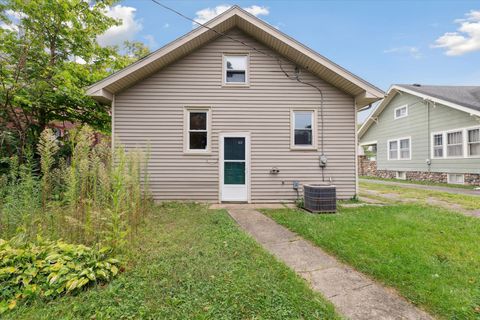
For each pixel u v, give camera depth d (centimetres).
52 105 730
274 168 698
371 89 645
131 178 378
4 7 655
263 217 532
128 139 673
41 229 302
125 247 306
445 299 220
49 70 696
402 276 260
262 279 245
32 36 680
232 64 710
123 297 214
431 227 421
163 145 681
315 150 704
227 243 345
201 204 646
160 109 681
